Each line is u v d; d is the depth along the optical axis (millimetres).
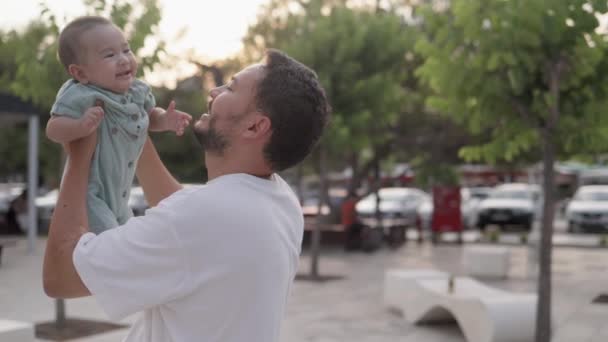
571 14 6852
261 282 1751
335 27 14359
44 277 1759
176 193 1781
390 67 15031
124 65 1849
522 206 28359
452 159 22281
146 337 1818
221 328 1736
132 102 1905
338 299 11875
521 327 7863
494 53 6898
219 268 1709
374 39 14680
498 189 31188
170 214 1702
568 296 12594
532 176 39000
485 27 7117
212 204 1724
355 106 14016
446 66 7426
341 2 15477
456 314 8633
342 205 22016
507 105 7605
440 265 17312
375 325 9688
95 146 1817
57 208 1765
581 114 7480
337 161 24219
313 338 8844
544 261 7426
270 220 1795
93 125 1731
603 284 14086
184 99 20781
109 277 1692
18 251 19109
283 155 1860
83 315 10023
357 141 13984
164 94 20344
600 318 10500
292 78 1840
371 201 27797
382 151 22094
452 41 7383
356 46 14188
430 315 9547
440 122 21438
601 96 7406
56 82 8031
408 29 15344
